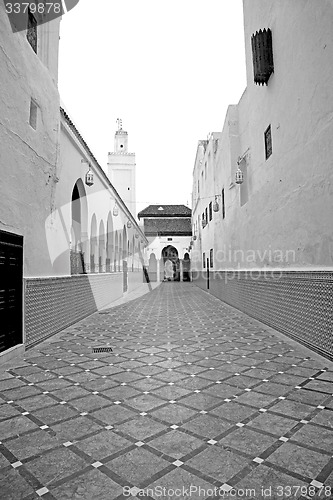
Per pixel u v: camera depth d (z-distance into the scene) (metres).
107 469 2.14
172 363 4.43
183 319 8.25
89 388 3.54
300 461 2.20
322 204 4.63
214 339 5.88
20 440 2.50
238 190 9.80
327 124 4.41
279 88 6.14
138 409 3.02
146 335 6.27
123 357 4.74
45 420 2.82
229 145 10.44
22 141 4.95
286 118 5.83
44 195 5.83
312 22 4.70
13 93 4.66
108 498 1.88
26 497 1.89
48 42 6.03
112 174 25.47
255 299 8.04
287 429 2.62
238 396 3.29
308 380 3.71
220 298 13.18
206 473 2.09
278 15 6.02
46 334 5.89
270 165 6.77
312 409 2.97
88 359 4.64
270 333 6.33
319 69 4.56
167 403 3.14
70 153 7.40
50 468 2.15
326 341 4.55
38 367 4.29
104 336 6.18
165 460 2.23
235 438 2.50
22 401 3.21
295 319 5.60
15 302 4.86
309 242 5.06
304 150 5.13
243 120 9.48
